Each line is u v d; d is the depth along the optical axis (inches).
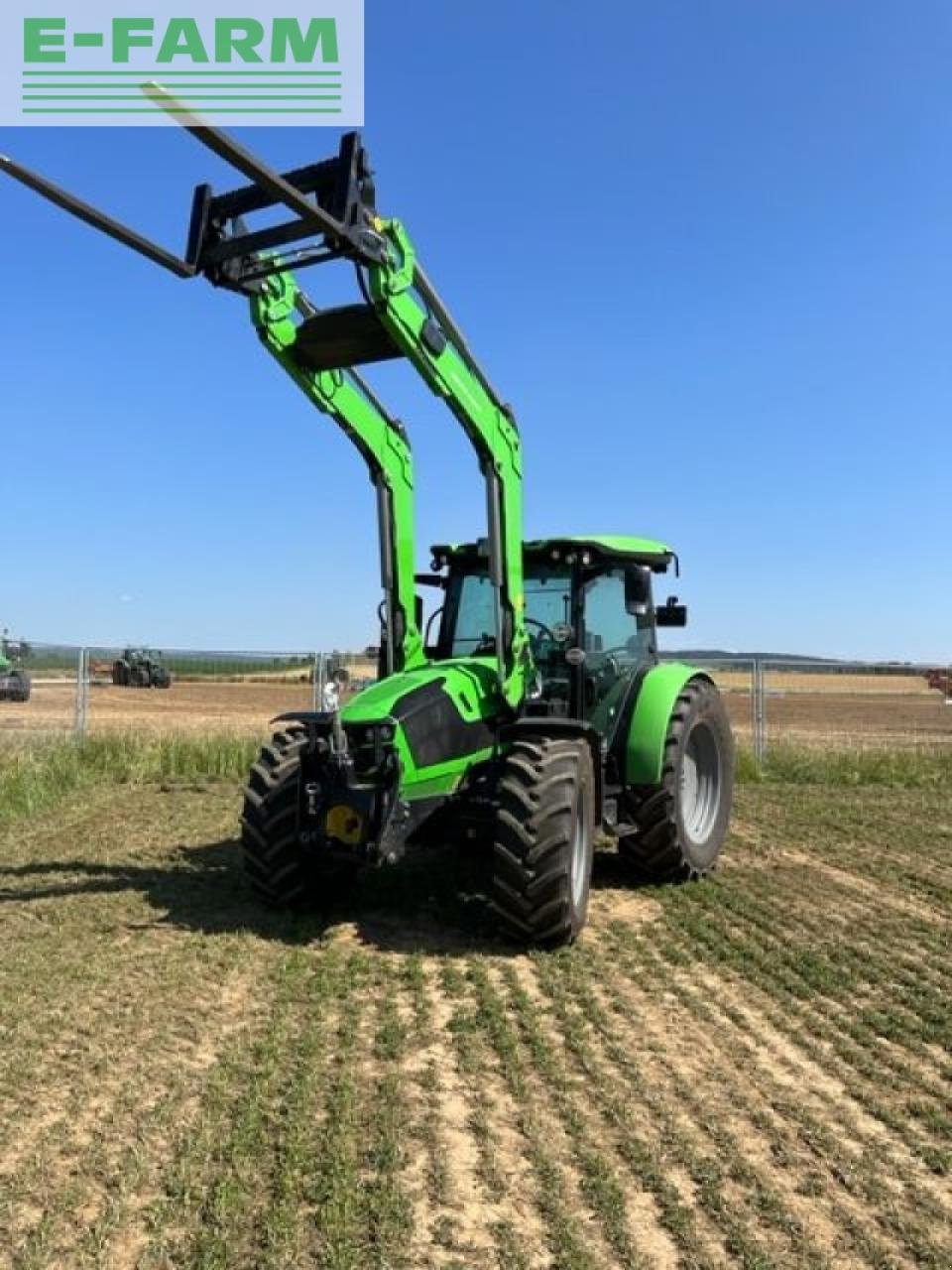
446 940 236.4
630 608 303.3
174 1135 139.9
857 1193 132.0
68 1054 167.6
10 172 169.8
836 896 288.7
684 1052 176.2
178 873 295.7
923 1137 148.0
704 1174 134.1
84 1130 141.6
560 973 213.8
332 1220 120.3
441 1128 144.9
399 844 225.1
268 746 255.8
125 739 525.7
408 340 218.7
